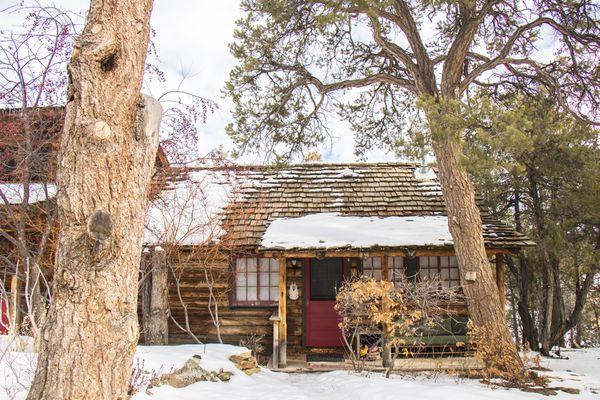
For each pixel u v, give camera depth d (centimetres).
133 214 376
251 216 1228
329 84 1162
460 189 969
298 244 1058
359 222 1182
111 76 375
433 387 714
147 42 411
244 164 1424
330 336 1183
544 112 1151
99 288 349
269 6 1047
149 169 396
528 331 1612
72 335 342
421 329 1058
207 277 1127
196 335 1166
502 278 1128
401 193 1319
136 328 369
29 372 562
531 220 1659
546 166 1395
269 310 1185
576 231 1545
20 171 853
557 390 778
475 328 885
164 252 1066
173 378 711
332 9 941
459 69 1025
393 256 1129
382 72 1286
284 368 1018
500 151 785
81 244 351
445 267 1216
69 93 376
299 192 1327
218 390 720
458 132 802
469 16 1008
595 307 2344
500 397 679
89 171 357
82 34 379
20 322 962
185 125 999
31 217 930
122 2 387
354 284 895
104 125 363
